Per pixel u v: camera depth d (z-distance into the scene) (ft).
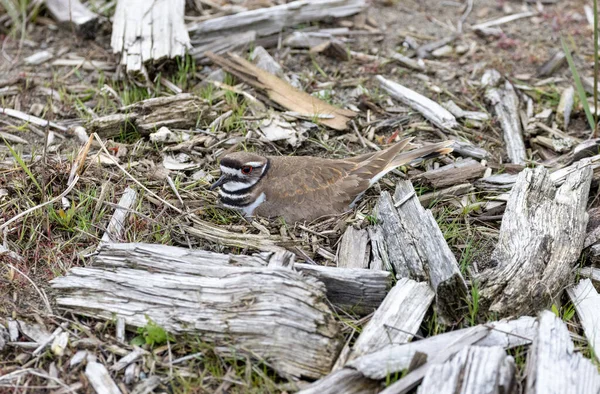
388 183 32.50
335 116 35.99
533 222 28.12
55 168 31.53
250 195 30.53
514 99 37.73
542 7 45.39
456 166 32.99
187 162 33.37
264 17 41.32
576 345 25.16
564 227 27.94
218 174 32.89
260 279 24.20
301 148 34.83
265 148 34.60
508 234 27.91
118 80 38.45
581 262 28.43
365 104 37.27
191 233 28.91
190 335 23.95
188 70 39.01
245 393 22.95
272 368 23.30
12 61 39.96
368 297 25.90
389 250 27.66
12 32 41.98
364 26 42.93
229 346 23.48
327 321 23.71
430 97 38.29
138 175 32.19
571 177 30.55
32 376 23.45
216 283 24.54
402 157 31.30
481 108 37.60
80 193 30.22
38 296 26.45
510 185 32.19
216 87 37.78
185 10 42.98
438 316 24.95
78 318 25.35
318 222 30.22
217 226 29.37
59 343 24.31
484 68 40.14
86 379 23.30
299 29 42.11
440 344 23.09
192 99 35.53
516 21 44.06
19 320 25.26
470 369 21.57
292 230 29.73
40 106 36.68
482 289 25.52
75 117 36.32
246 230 29.55
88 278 25.48
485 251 28.94
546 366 21.77
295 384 22.91
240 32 41.14
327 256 28.43
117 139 34.71
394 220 28.30
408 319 24.38
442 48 41.65
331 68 40.04
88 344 24.39
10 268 27.35
